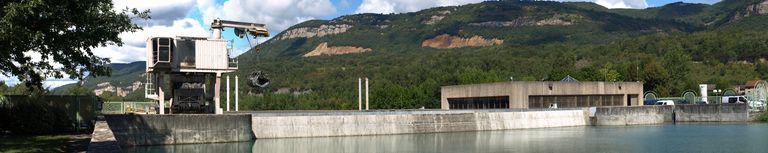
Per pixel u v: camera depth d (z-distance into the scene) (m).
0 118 44.59
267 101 168.62
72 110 47.22
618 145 53.16
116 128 46.28
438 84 150.25
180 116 49.09
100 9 31.28
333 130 60.66
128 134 46.69
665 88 145.00
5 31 25.06
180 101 51.25
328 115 60.66
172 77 51.28
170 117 48.66
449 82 150.38
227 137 51.25
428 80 159.50
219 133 50.84
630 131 70.81
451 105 99.50
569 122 81.44
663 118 89.44
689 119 90.00
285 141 55.22
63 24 29.09
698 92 144.25
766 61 198.62
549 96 86.62
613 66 169.00
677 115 90.44
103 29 31.33
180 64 50.03
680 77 166.25
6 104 45.09
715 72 191.88
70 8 29.47
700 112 89.50
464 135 64.31
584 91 89.12
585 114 83.81
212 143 50.34
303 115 59.16
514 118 74.94
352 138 59.38
